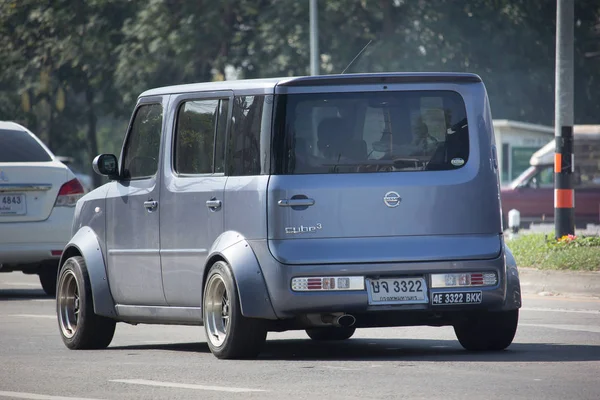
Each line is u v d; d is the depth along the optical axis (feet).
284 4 456.86
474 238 92.02
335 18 453.17
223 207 93.40
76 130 611.88
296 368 86.58
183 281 97.50
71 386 79.87
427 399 70.95
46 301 158.40
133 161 104.88
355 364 88.58
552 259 167.63
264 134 91.45
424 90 92.38
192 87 99.19
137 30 468.34
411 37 470.39
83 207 110.42
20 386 80.28
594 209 345.31
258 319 90.74
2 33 497.05
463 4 483.51
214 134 95.81
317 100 91.45
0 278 200.95
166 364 90.99
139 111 104.99
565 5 188.55
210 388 77.05
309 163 90.74
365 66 461.78
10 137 163.63
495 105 499.51
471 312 93.71
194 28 461.78
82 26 489.26
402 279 90.74
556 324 120.47
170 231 98.73
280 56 451.94
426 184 91.30
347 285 89.71
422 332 116.26
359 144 91.30
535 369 84.38
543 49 500.74
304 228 89.97
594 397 71.26
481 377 80.28
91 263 106.52
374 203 90.48
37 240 159.12
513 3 489.67
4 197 158.51
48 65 497.05
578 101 533.14
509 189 342.44
